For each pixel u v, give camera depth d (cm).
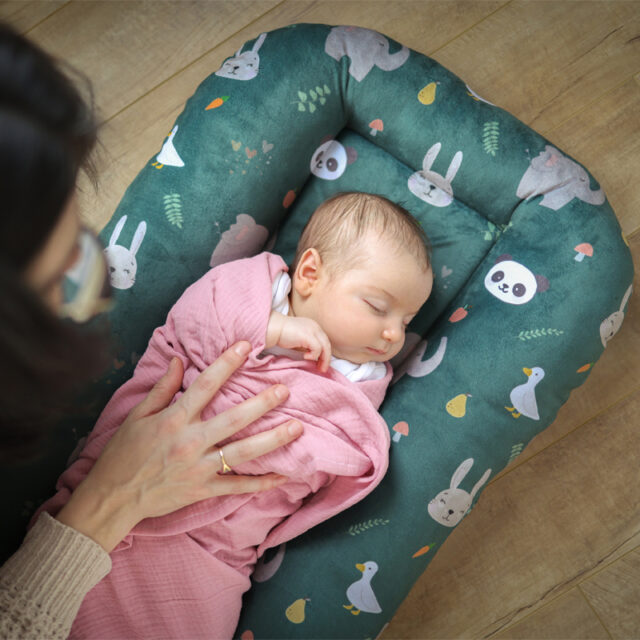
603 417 142
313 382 105
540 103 149
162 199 115
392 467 112
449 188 120
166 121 154
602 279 111
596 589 138
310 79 117
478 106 118
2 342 45
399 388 118
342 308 108
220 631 109
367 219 108
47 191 46
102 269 62
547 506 141
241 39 155
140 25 155
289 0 156
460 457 112
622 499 140
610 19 150
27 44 46
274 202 120
